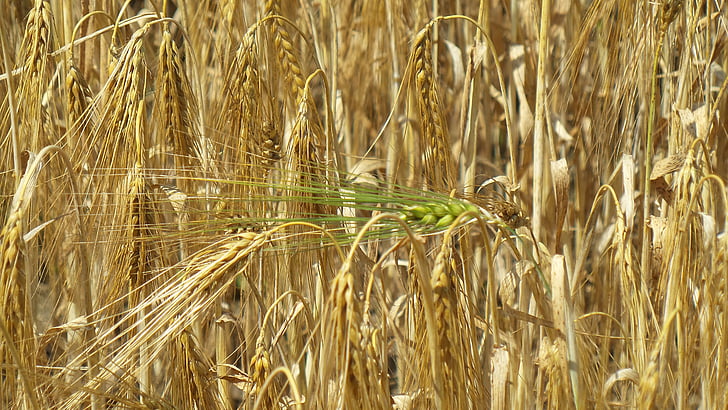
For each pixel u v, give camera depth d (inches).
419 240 45.8
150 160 51.6
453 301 47.4
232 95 51.8
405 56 59.8
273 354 52.7
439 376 45.7
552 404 49.4
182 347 50.5
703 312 50.9
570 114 61.3
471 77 54.2
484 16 54.1
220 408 51.5
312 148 50.1
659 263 52.9
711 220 50.7
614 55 53.5
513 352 52.3
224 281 48.1
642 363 50.7
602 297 57.1
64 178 52.4
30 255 52.7
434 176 50.7
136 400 50.6
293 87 52.7
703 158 53.2
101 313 51.1
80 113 52.0
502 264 59.9
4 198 52.2
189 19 57.9
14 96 51.9
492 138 63.8
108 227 50.7
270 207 51.1
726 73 55.7
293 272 50.8
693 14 53.0
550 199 56.8
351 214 52.9
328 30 59.1
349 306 44.7
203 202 51.4
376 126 62.1
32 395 47.1
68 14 55.7
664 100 57.1
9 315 47.5
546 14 52.7
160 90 51.6
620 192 57.3
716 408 49.8
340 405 45.8
